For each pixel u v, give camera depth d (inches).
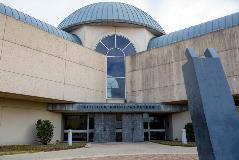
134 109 872.3
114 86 994.7
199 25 1015.6
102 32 1060.5
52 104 866.8
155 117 983.0
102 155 495.5
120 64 1026.1
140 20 1082.7
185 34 1022.4
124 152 551.2
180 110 896.3
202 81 207.6
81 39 1054.4
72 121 944.3
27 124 797.9
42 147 648.4
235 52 739.4
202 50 802.2
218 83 208.5
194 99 215.3
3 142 724.7
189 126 819.4
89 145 745.0
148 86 917.8
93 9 1117.1
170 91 852.6
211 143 188.2
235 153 187.2
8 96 720.3
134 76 968.9
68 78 831.7
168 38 1065.5
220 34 775.7
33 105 826.8
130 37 1070.4
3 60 651.5
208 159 193.5
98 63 970.7
